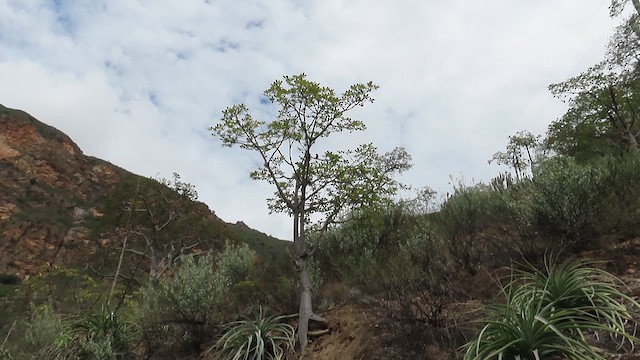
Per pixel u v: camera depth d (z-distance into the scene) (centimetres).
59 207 6319
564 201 600
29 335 917
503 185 905
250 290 880
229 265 1020
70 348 831
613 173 640
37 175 6738
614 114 1595
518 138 1708
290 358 697
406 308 541
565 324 391
